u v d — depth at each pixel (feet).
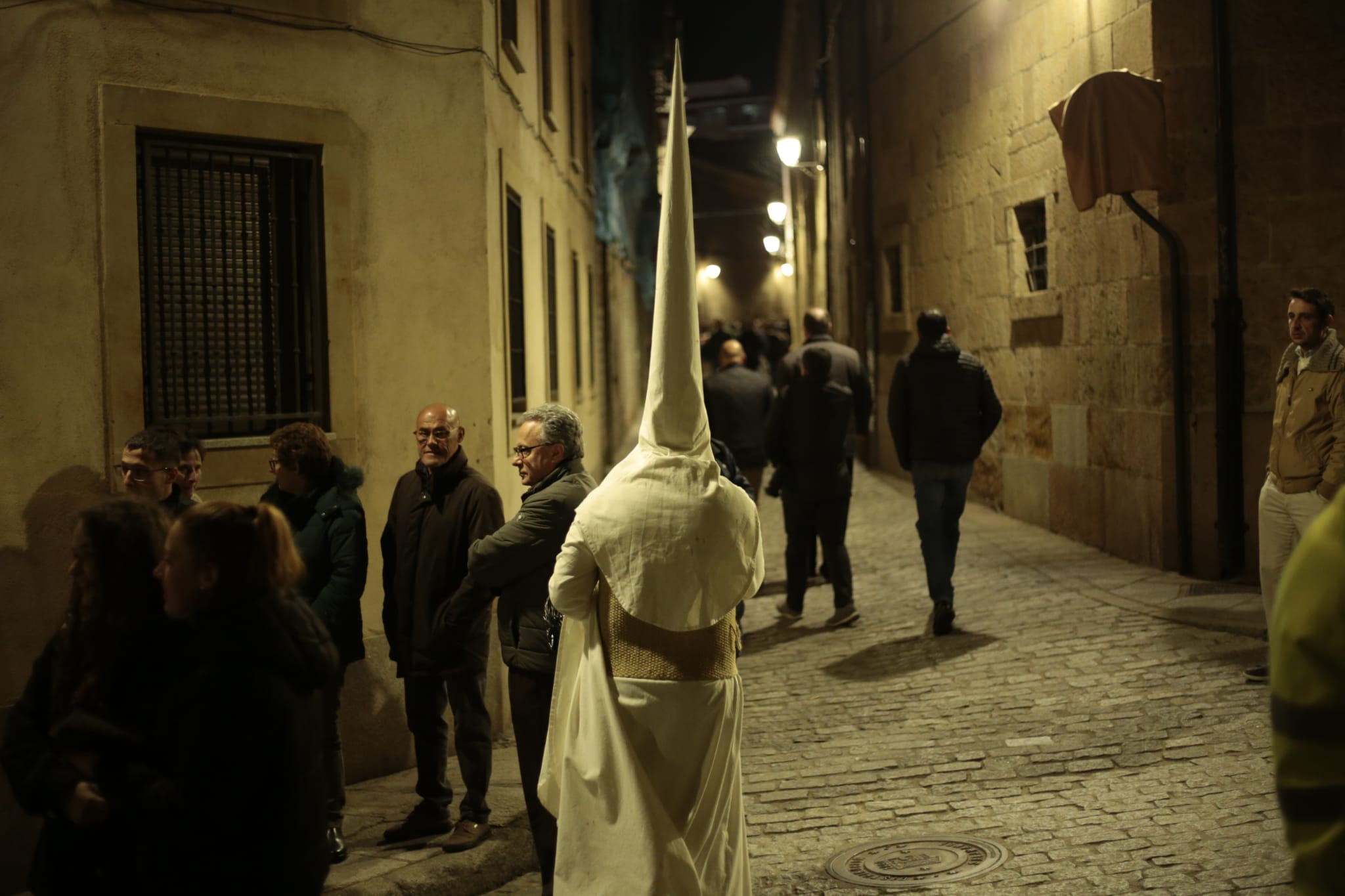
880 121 58.03
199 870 8.50
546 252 35.47
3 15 17.20
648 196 95.71
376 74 20.99
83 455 17.88
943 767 19.20
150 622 9.29
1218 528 30.01
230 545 8.86
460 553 17.03
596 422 56.44
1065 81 36.58
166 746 8.71
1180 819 16.07
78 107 17.87
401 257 21.31
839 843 16.76
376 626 20.90
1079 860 15.15
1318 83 30.04
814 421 28.99
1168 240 30.25
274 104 19.76
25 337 17.40
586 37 55.98
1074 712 20.92
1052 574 31.89
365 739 20.57
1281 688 5.30
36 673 9.84
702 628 12.22
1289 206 30.17
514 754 21.12
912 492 50.65
